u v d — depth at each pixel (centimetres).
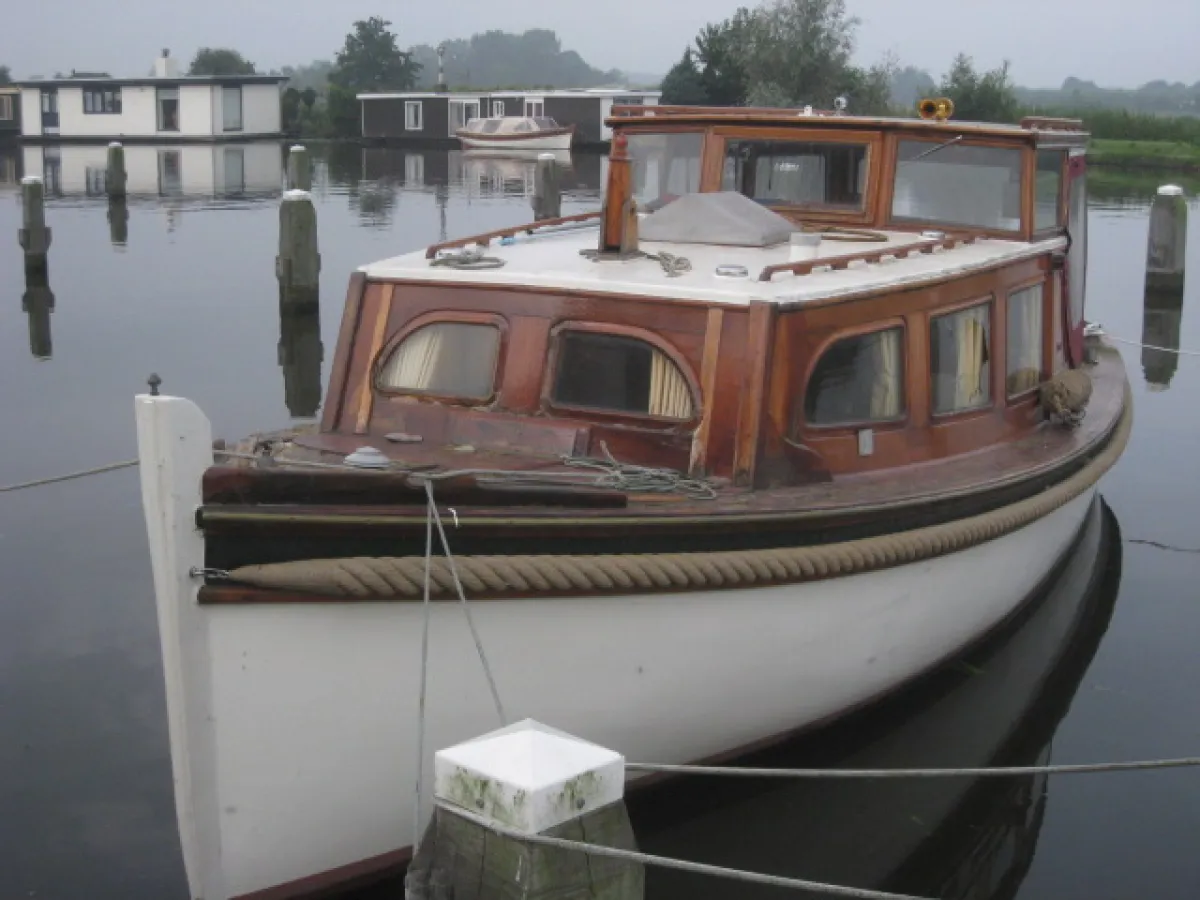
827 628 664
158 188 3800
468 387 702
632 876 465
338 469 530
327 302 2039
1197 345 1953
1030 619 944
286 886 561
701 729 639
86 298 2067
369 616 534
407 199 3416
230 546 514
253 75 5925
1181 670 878
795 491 656
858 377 703
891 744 768
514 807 441
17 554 1030
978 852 671
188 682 520
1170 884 644
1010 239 877
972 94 4847
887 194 870
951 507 704
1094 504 1152
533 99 5591
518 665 569
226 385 1548
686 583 585
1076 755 768
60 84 5769
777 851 666
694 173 915
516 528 548
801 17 4522
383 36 9594
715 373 652
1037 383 897
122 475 1223
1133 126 5441
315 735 543
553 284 687
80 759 737
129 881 630
